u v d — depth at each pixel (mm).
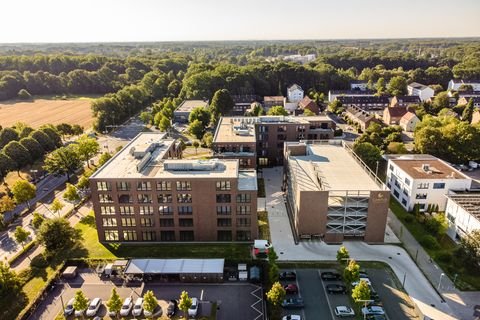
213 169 80688
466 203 78938
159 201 77062
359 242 78500
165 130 162875
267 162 127562
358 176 85062
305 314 58969
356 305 60656
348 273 61656
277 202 98062
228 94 185250
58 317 58719
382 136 139500
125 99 197500
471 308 59594
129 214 78000
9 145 115312
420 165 97938
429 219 81875
